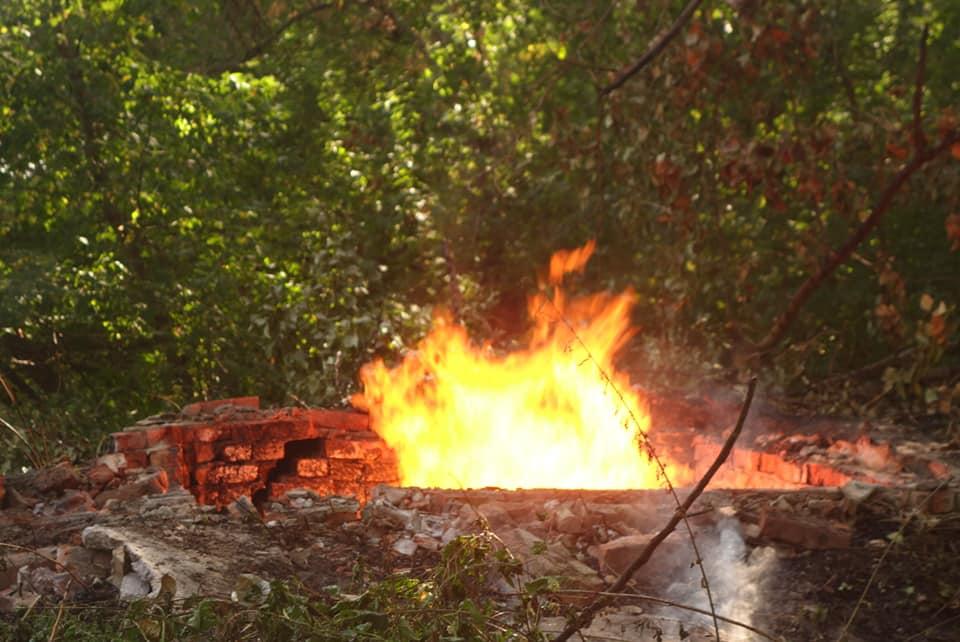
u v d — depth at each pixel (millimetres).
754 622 5055
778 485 7840
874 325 13109
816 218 12406
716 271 13180
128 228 12867
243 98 13172
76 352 12836
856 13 14047
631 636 4832
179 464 7395
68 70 12391
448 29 15164
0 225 12219
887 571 5480
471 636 4230
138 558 5188
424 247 14719
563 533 5840
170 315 12789
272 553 5520
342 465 8117
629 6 13852
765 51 10938
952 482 6344
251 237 12859
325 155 14367
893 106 13070
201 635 4379
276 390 12391
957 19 14445
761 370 11367
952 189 11453
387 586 4348
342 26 15008
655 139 12305
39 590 5199
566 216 15258
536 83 14938
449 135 15062
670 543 5578
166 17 13711
